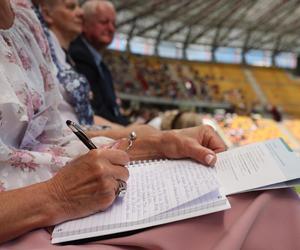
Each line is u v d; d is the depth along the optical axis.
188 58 18.55
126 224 0.61
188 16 16.56
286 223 0.66
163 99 15.43
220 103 16.08
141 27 17.36
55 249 0.57
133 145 0.95
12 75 0.79
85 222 0.63
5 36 0.82
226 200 0.62
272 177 0.69
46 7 2.18
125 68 16.06
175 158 0.87
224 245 0.58
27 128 0.83
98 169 0.63
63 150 0.92
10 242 0.60
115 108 2.69
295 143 12.27
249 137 11.49
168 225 0.61
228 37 18.77
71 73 1.59
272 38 19.16
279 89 17.61
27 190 0.63
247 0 14.77
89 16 2.98
